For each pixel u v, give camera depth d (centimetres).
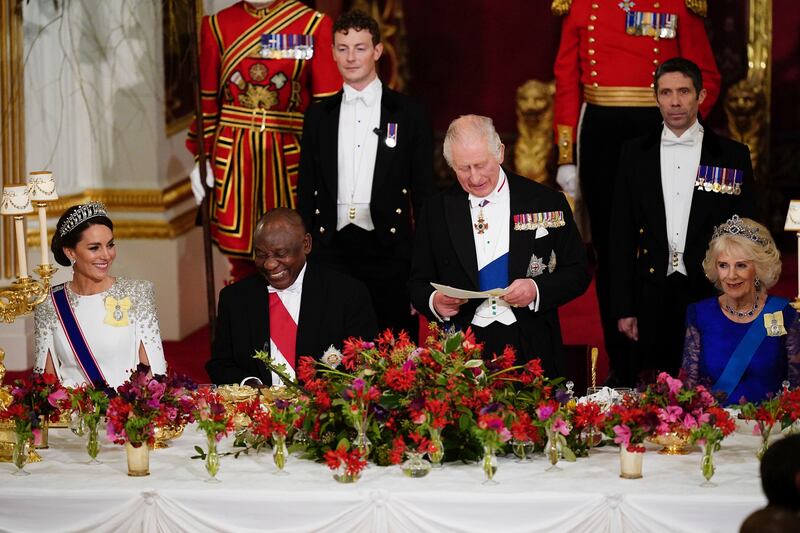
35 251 1655
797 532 506
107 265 977
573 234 990
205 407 782
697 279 1157
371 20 1213
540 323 983
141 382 788
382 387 797
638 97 1398
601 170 1418
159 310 1756
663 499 714
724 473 771
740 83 2255
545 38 2439
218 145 1429
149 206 1747
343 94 1227
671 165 1166
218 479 765
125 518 739
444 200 991
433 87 2480
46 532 745
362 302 1003
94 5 1719
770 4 2231
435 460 773
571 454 786
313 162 1238
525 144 2430
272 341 991
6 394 850
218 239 1453
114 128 1742
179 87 1817
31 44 1655
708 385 784
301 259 980
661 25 1388
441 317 977
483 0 2450
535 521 720
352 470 745
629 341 1384
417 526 724
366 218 1228
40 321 983
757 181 2258
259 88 1408
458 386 779
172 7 1772
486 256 977
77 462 816
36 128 1669
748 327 980
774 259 972
